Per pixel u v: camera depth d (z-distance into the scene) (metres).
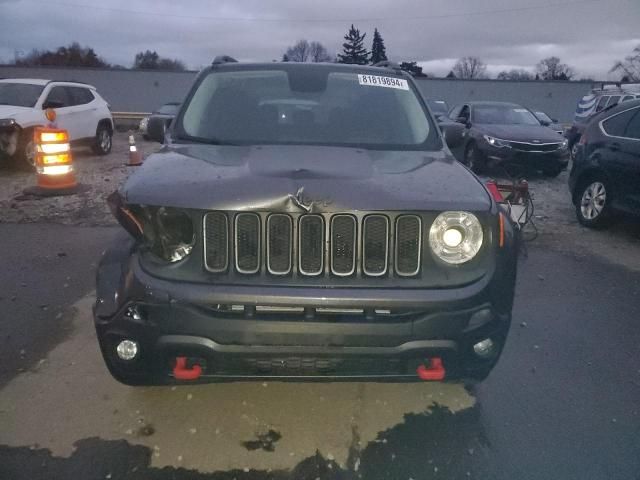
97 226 7.32
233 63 4.48
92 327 4.37
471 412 3.35
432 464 2.90
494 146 12.30
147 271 2.69
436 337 2.67
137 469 2.81
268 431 3.12
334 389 3.52
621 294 5.32
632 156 7.00
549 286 5.50
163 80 49.16
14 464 2.83
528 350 4.16
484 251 2.77
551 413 3.37
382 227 2.70
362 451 2.98
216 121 3.90
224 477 2.77
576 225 8.02
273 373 2.73
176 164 3.12
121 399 3.38
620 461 2.95
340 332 2.60
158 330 2.65
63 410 3.27
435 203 2.70
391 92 4.23
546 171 12.48
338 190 2.69
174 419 3.20
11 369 3.73
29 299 4.91
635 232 7.67
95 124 15.01
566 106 45.34
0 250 6.27
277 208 2.63
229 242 2.66
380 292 2.62
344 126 3.88
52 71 48.84
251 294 2.58
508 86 45.69
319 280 2.67
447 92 46.16
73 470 2.80
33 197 8.86
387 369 2.76
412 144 3.79
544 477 2.82
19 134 11.69
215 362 2.68
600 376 3.82
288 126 3.86
